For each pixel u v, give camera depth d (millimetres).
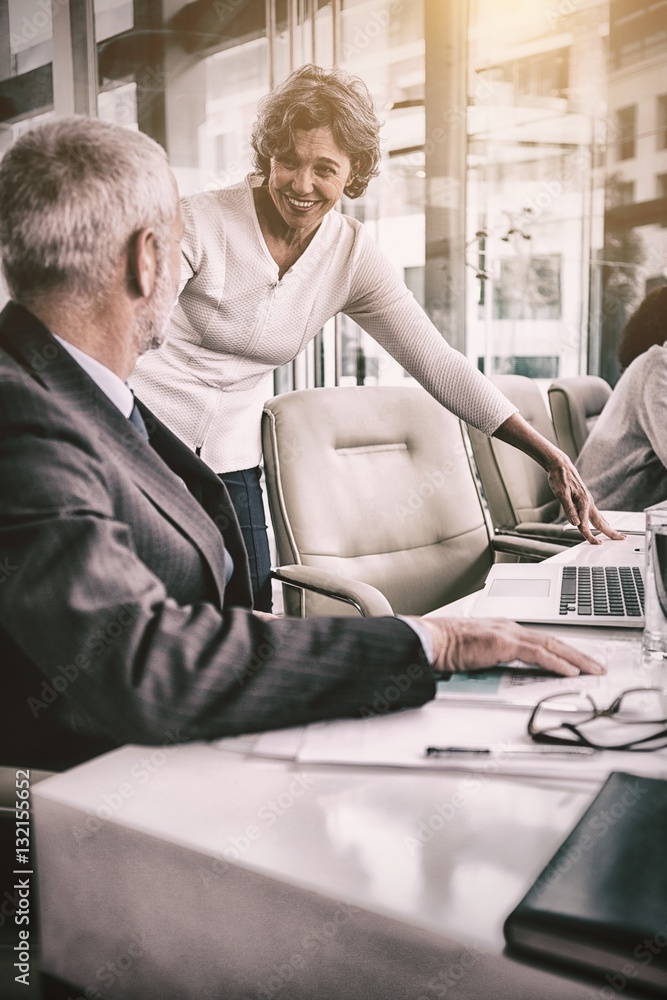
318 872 510
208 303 1631
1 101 3436
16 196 760
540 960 436
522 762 640
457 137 3557
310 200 1527
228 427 1763
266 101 1542
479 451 2287
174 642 676
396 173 3578
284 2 3215
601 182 3773
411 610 1744
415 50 3482
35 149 763
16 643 683
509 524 2266
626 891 453
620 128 3744
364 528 1717
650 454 2336
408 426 1826
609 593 1145
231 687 675
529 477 2359
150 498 833
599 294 3865
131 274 801
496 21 3568
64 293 790
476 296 3740
